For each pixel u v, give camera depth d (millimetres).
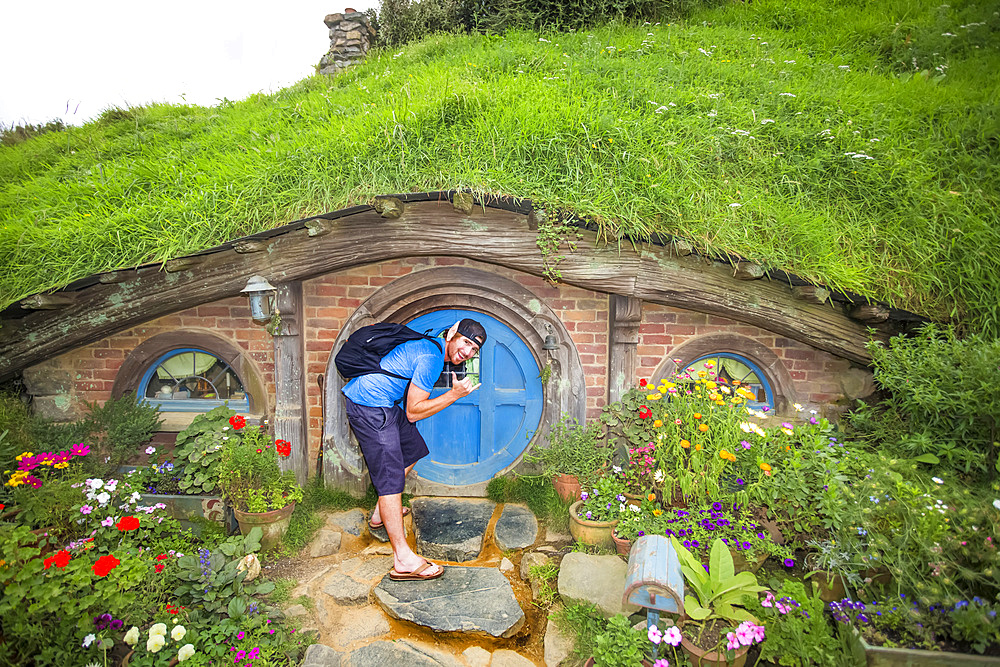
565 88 4914
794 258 3389
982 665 2020
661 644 2225
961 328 3529
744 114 4711
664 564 2174
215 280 3588
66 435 3672
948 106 4961
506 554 3264
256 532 3037
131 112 6750
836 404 3828
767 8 7773
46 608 2133
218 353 3900
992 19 6234
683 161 3809
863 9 7535
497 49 6102
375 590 2863
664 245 3488
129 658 2217
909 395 3217
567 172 3598
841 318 3598
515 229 3529
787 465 2924
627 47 6297
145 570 2320
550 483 3760
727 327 3842
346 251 3562
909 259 3607
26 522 2809
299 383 3768
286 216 3498
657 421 3344
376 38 8070
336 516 3613
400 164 3600
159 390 4078
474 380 4020
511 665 2436
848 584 2549
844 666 2117
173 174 4246
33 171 5668
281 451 3430
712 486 2896
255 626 2461
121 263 3453
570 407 3848
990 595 2234
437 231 3529
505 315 3873
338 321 3824
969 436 3096
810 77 5852
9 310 3514
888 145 4434
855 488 2773
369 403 2914
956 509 2480
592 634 2445
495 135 3766
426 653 2502
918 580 2320
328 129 4328
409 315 3883
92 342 3816
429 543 3291
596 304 3812
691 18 7719
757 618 2293
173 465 3561
